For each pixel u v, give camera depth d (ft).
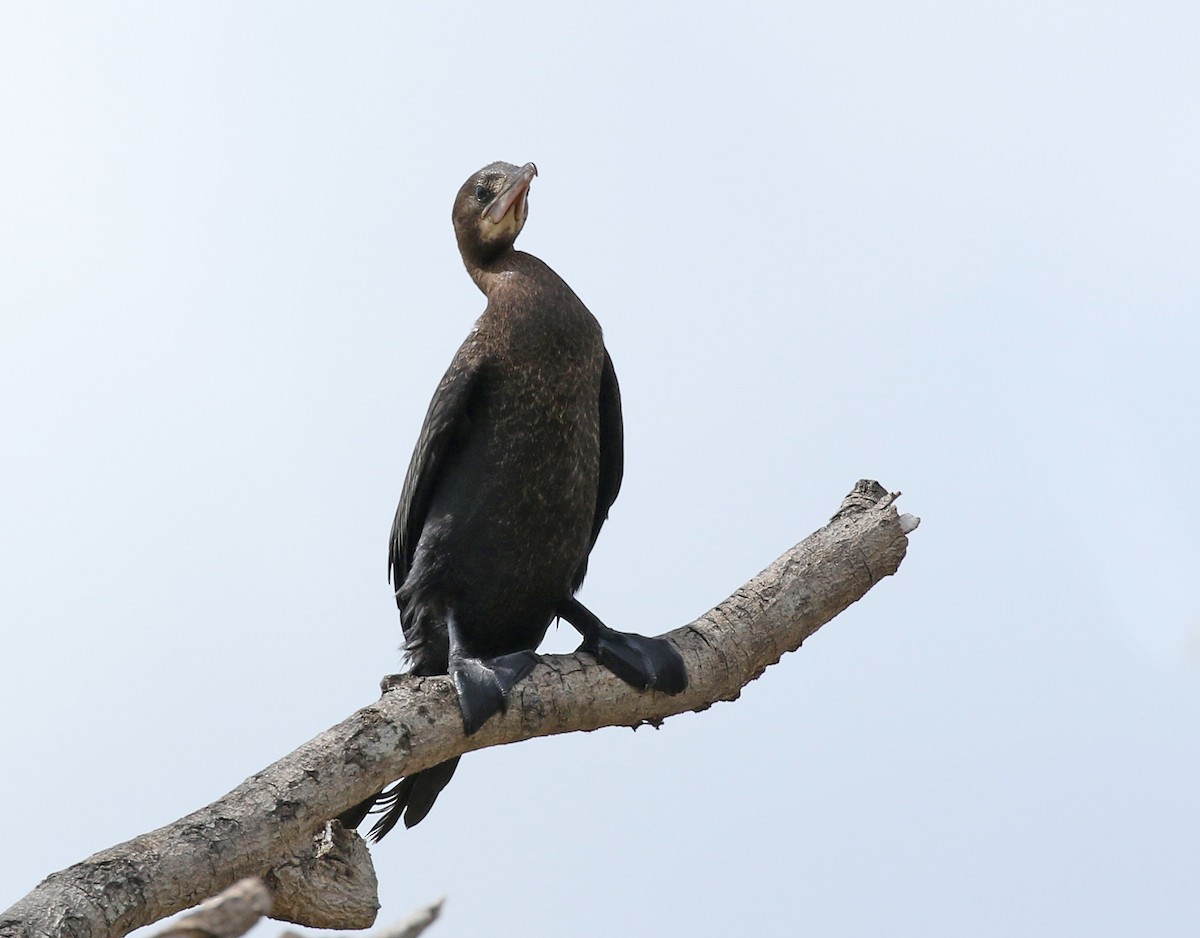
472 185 42.50
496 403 38.73
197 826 29.94
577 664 36.68
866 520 39.22
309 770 31.91
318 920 33.86
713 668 37.47
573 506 39.19
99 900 28.04
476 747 35.42
